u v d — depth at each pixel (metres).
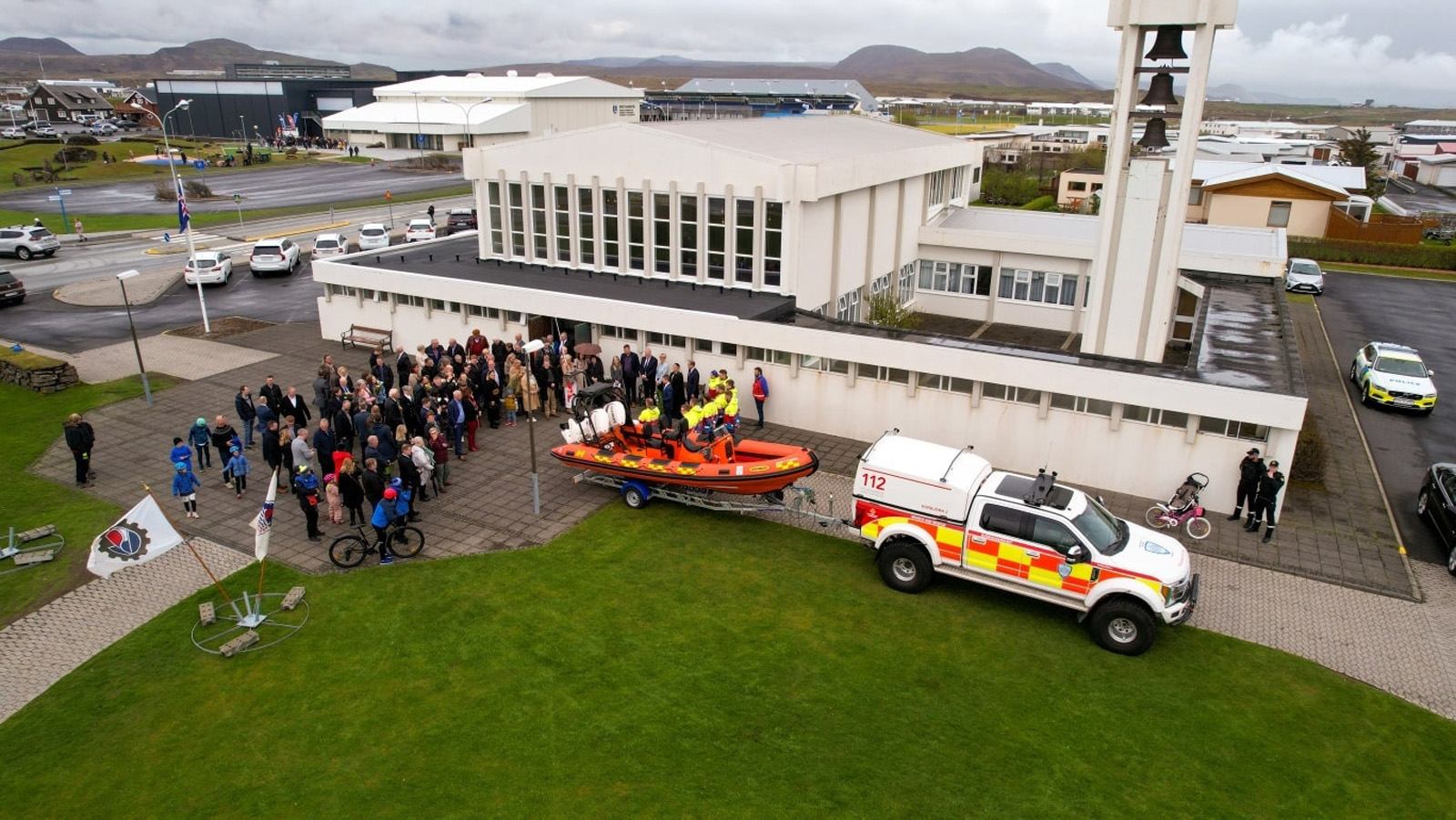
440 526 16.22
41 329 29.94
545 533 15.96
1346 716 11.37
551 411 22.08
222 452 17.67
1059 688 11.74
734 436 18.91
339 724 10.92
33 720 11.10
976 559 13.43
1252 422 16.36
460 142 97.19
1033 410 18.58
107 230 50.88
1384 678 12.24
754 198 23.30
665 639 12.69
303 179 77.25
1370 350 26.03
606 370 23.92
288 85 116.06
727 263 24.36
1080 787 9.95
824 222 25.34
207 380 24.69
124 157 88.94
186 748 10.55
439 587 14.10
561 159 26.03
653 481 16.72
